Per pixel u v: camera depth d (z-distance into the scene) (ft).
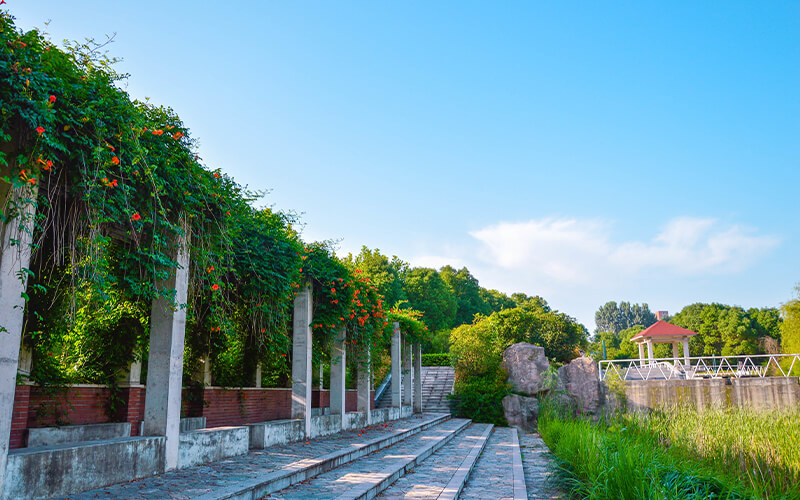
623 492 19.72
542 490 26.48
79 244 16.97
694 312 224.74
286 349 34.37
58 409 22.18
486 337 82.43
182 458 22.81
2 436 14.42
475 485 27.09
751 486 27.25
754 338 183.83
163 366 22.40
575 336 116.37
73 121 15.71
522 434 66.95
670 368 106.73
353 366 52.75
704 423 45.01
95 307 23.59
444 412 78.43
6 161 14.53
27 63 14.32
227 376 34.47
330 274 38.93
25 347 20.40
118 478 19.07
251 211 29.27
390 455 32.53
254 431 30.12
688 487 21.42
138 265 20.90
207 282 26.16
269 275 29.53
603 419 49.75
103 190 16.94
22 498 15.16
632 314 383.65
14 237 14.92
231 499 17.35
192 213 21.67
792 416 48.47
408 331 72.90
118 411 25.31
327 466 25.93
